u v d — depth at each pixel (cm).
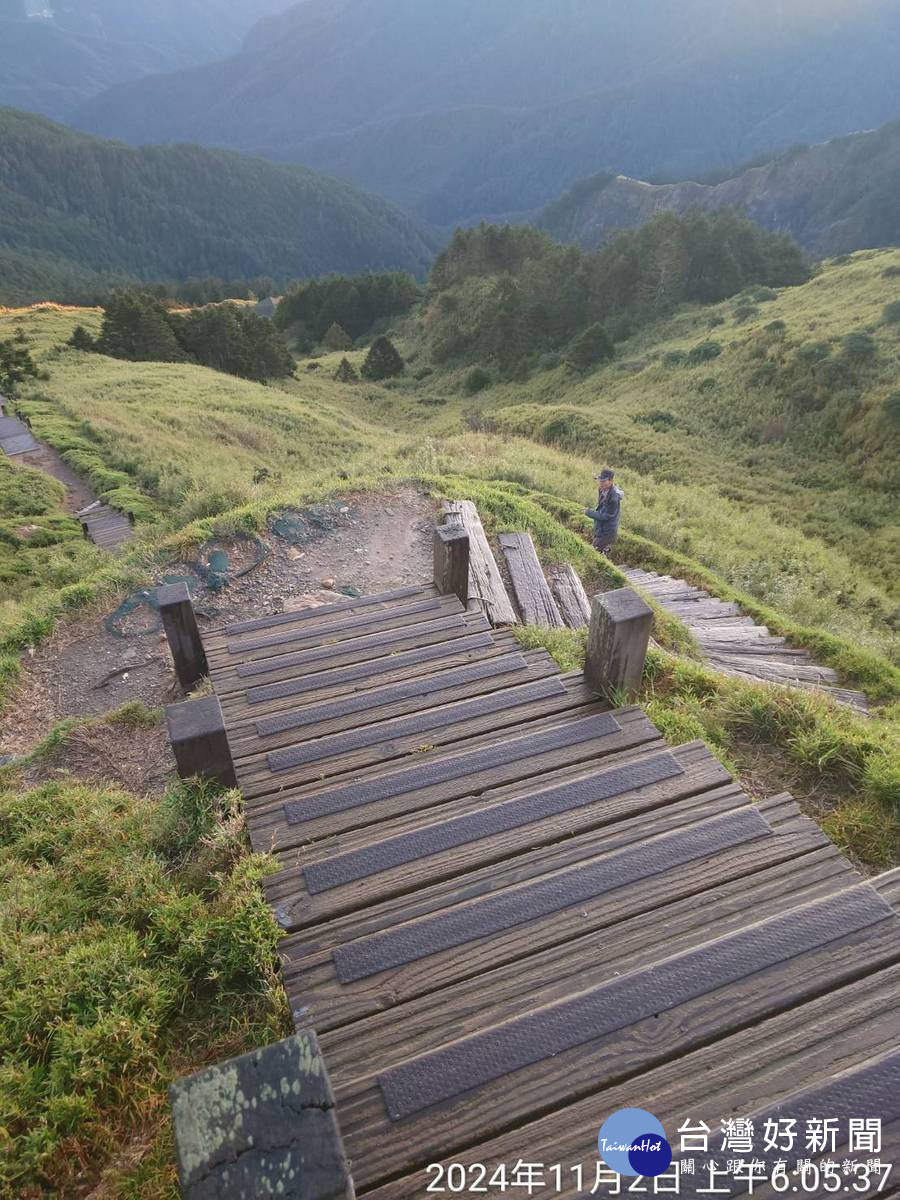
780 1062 205
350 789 337
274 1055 149
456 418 4731
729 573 1200
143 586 713
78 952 275
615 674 393
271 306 11512
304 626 564
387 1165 190
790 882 268
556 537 856
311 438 2977
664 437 2881
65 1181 212
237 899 282
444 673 443
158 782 446
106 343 5009
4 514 1652
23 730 547
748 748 407
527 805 313
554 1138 191
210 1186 135
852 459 2445
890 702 708
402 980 243
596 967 241
